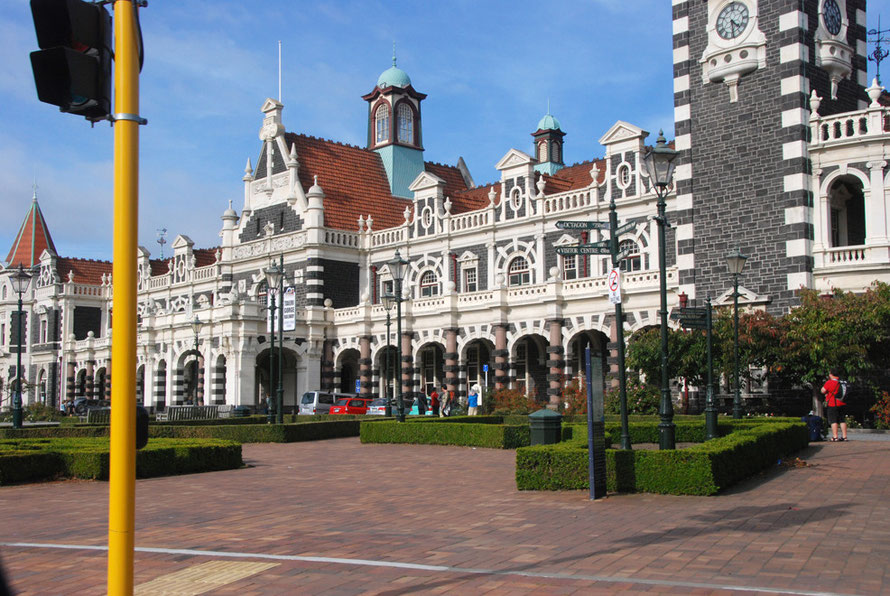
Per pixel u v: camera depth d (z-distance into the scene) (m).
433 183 61.69
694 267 43.50
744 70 42.12
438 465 25.05
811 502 15.96
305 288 63.25
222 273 71.00
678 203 44.25
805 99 40.72
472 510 16.09
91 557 12.32
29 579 10.97
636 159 50.38
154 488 20.84
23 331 93.81
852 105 43.75
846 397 38.00
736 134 42.50
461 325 55.03
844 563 10.96
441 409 53.34
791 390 39.78
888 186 38.66
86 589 10.44
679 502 16.28
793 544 12.19
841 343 34.59
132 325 7.55
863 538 12.58
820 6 42.09
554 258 54.28
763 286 41.03
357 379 64.75
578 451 18.19
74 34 7.04
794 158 40.31
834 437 29.45
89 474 23.19
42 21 7.06
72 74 6.94
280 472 24.22
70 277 89.00
